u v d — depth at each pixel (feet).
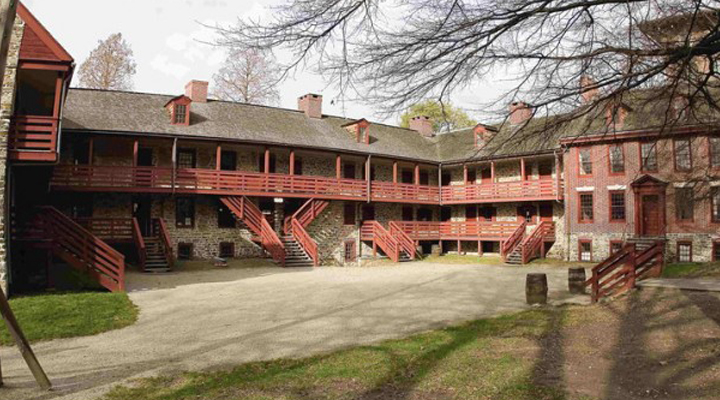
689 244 82.69
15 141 46.65
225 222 89.51
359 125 106.11
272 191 89.04
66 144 78.02
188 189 81.10
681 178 82.58
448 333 33.94
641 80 22.56
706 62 25.71
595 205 93.71
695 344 27.76
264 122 97.30
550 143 25.35
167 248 72.90
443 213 123.95
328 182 95.91
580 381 22.48
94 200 79.05
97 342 34.32
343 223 103.60
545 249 102.53
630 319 35.19
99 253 53.93
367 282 65.10
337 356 28.04
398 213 114.83
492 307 46.52
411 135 125.80
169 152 86.38
